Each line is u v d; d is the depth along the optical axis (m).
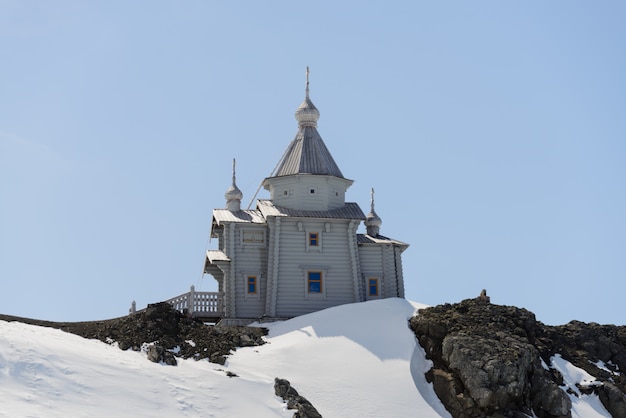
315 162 69.12
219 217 66.25
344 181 70.12
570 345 60.19
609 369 58.88
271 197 69.81
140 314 56.00
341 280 66.00
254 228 65.69
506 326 57.06
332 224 66.69
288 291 64.69
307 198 68.06
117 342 52.81
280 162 70.19
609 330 62.72
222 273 70.38
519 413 50.69
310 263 65.62
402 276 68.38
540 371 52.97
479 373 51.16
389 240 69.56
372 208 72.00
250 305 64.00
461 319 56.34
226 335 56.44
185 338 54.81
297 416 46.62
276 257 64.69
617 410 53.97
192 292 63.06
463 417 50.50
